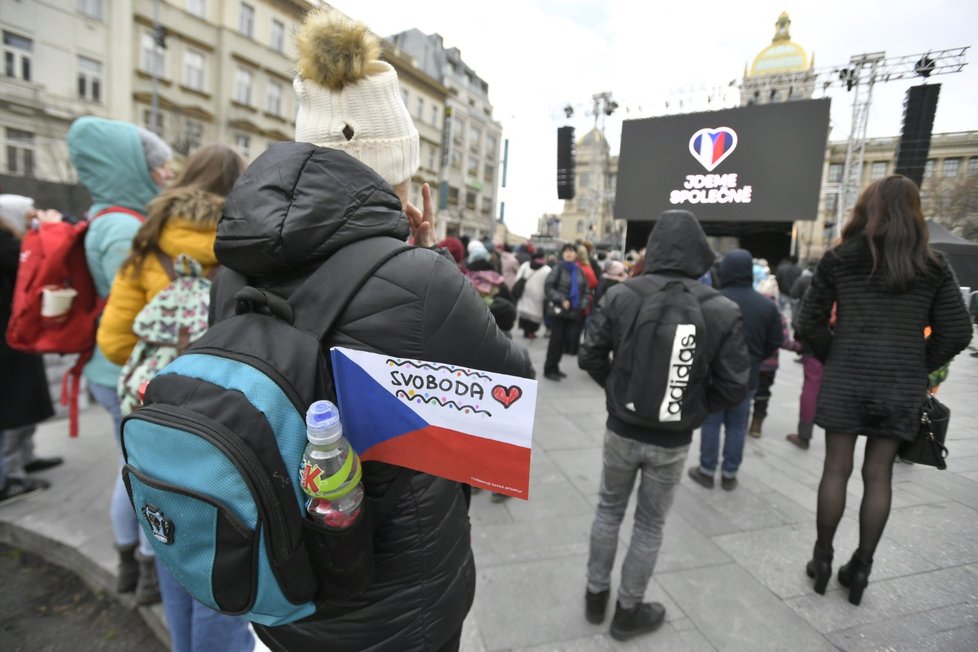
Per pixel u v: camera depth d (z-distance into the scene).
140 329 1.52
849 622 1.75
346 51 0.93
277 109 22.45
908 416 1.67
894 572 1.72
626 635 1.77
